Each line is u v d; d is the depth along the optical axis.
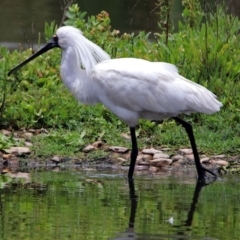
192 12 18.91
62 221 9.84
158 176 13.09
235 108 15.53
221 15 19.14
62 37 13.59
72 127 15.15
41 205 10.66
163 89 13.09
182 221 9.97
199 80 16.19
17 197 11.14
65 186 12.00
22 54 17.58
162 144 14.69
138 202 10.98
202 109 13.17
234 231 9.54
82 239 9.05
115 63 13.35
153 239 9.12
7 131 14.85
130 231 9.43
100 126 15.13
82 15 19.09
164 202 11.04
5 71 15.89
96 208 10.56
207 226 9.77
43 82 16.38
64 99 15.78
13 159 13.80
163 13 18.67
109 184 12.26
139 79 13.09
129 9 26.50
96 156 14.04
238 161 14.05
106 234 9.30
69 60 13.57
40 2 28.62
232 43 17.53
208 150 14.40
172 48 17.11
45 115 15.23
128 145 14.58
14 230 9.38
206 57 16.30
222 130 15.05
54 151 14.14
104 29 18.50
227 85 15.92
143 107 13.16
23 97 15.68
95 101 13.65
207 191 11.89
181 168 13.74
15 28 23.38
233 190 12.00
